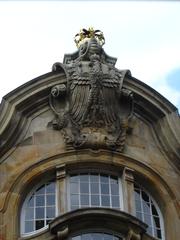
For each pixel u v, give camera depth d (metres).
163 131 22.77
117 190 21.70
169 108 22.94
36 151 21.80
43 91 22.44
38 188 21.58
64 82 22.53
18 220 20.86
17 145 21.84
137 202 21.75
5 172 21.38
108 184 21.78
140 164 22.03
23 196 21.23
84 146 21.83
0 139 21.67
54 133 22.12
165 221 21.67
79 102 22.12
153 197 22.05
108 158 21.83
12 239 20.39
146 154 22.34
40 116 22.41
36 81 22.39
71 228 20.34
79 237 20.52
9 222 20.64
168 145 22.64
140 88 22.84
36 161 21.61
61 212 20.83
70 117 22.16
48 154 21.75
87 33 24.06
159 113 22.92
